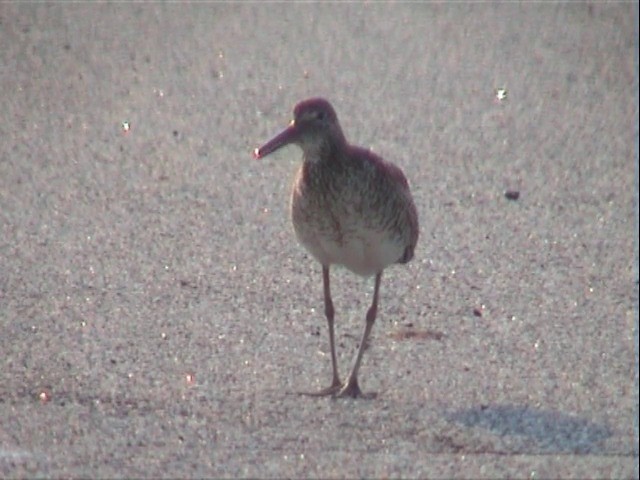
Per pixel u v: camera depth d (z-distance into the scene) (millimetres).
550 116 21875
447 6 29609
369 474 10430
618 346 13203
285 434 11141
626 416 11594
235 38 26922
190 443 10945
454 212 17203
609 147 20219
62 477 10320
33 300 14164
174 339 13219
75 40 26500
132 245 15930
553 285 14898
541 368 12656
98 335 13258
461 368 12656
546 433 11250
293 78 24156
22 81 23656
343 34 27312
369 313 12594
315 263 15445
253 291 14578
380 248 12562
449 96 22984
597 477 10438
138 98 22750
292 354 12969
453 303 14336
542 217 17109
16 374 12297
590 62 25250
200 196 17797
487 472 10500
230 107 22281
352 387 12031
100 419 11383
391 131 20859
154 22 28031
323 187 12336
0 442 10914
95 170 18859
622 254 15898
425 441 11062
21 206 17297
